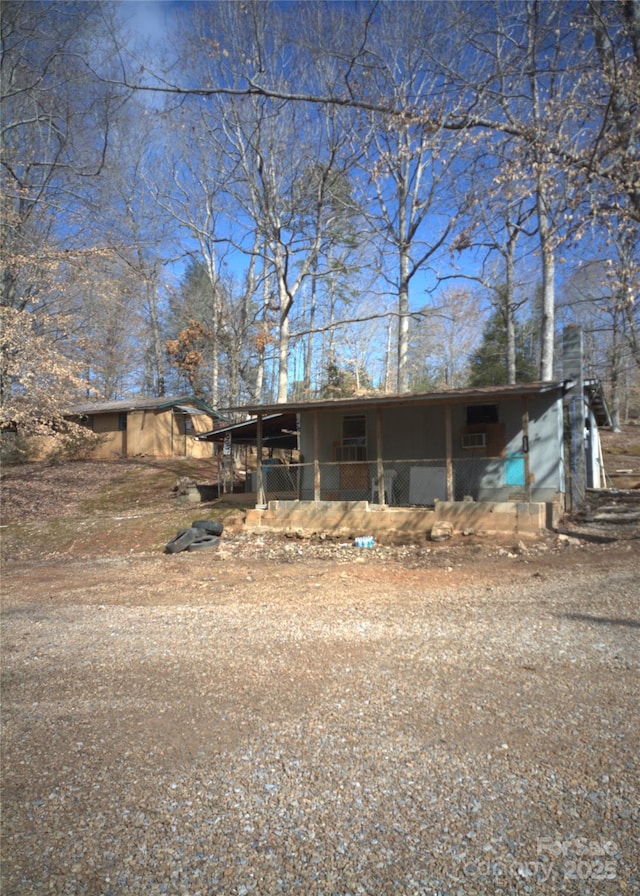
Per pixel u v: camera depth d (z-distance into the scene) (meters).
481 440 13.27
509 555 10.04
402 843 2.35
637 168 8.40
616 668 4.20
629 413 43.38
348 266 24.14
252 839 2.42
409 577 8.67
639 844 2.28
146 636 5.76
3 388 17.14
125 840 2.45
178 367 39.12
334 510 12.99
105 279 19.91
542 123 9.23
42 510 17.95
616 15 8.70
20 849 2.42
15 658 5.21
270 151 22.22
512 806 2.56
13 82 19.64
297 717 3.60
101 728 3.60
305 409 13.50
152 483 21.05
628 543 10.08
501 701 3.70
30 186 19.80
